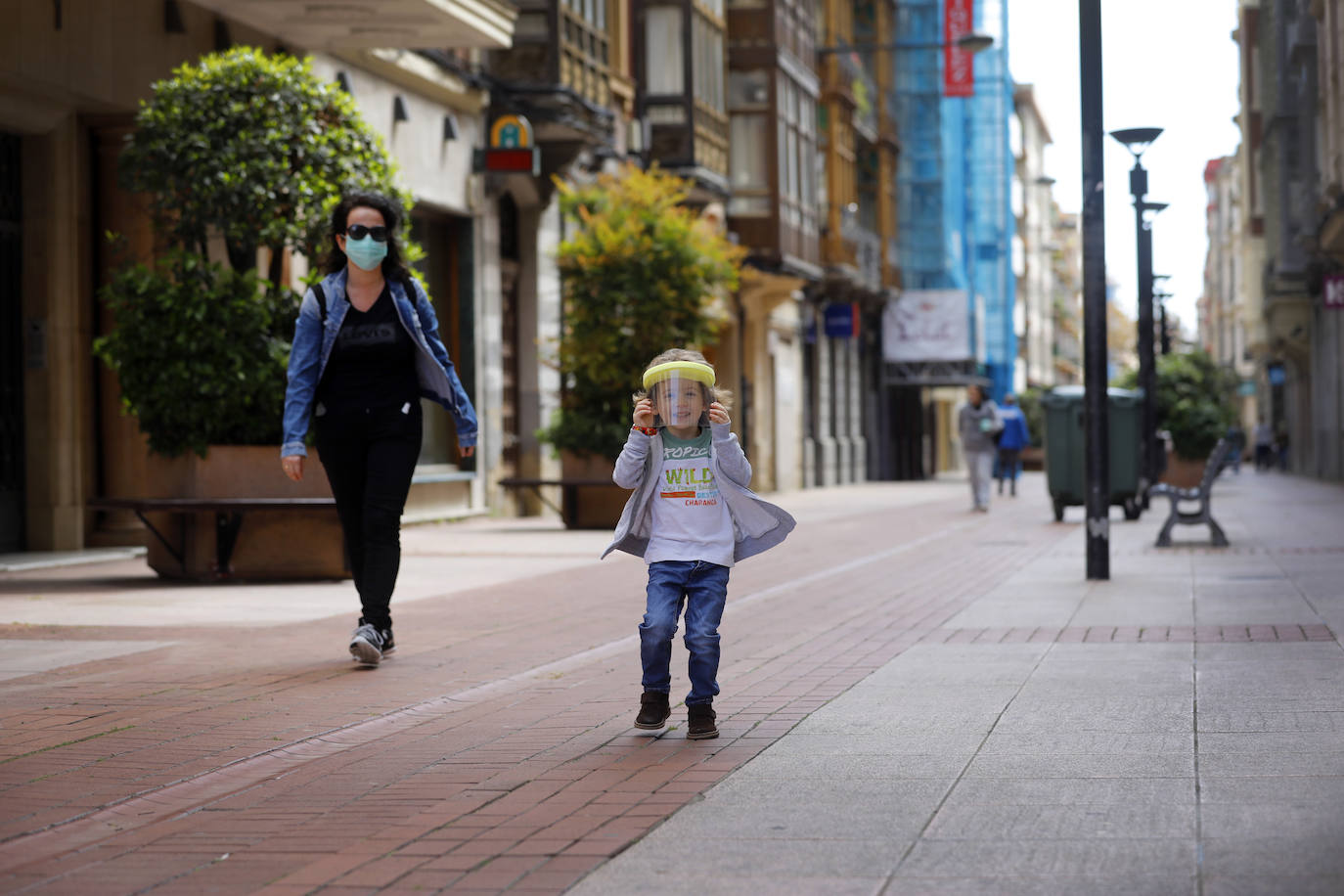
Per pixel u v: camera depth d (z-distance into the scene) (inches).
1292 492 2891.2
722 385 2999.5
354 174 1162.0
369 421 740.7
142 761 514.3
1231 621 848.3
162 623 883.4
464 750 531.5
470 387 2055.9
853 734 542.9
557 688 664.4
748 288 3031.5
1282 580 1083.3
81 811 450.9
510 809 443.8
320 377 743.1
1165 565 1243.8
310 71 1179.9
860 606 975.6
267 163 1125.7
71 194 1386.6
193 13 1499.8
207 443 1123.9
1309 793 435.5
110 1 1378.0
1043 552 1451.8
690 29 2642.7
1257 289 5255.9
